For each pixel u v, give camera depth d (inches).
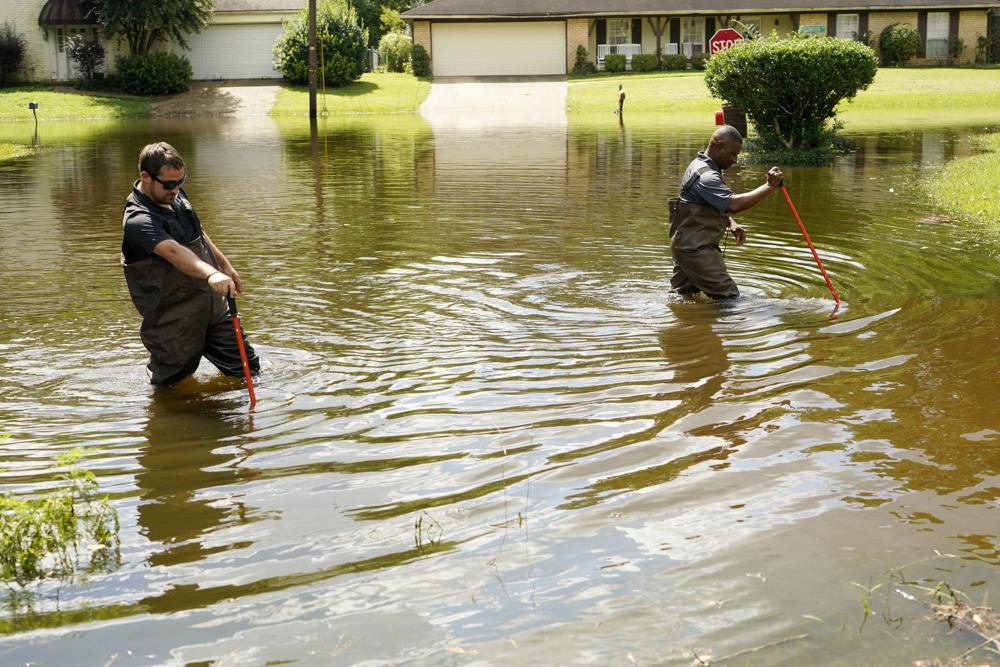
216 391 206.2
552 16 1824.6
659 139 884.0
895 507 144.7
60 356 231.9
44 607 122.7
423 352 230.7
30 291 298.5
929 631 112.7
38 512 140.2
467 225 419.2
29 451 174.2
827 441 170.7
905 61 1823.3
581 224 416.8
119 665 110.5
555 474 159.5
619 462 163.9
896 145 798.5
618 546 134.8
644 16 1822.1
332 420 187.6
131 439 179.8
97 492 156.6
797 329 244.4
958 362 213.5
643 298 282.8
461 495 152.8
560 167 657.6
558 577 127.0
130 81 1654.8
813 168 663.1
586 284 301.4
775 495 149.6
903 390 196.1
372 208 477.4
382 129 1092.5
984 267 315.6
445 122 1208.8
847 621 115.2
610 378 208.2
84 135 1061.1
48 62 1744.6
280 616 119.6
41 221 449.4
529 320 258.8
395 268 328.8
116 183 608.4
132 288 206.1
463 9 1852.9
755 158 720.3
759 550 132.6
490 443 173.8
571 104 1448.1
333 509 148.9
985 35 1861.5
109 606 122.7
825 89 728.3
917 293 280.8
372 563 132.0
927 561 128.9
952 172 589.9
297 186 574.6
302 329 252.7
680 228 279.3
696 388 200.7
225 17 1803.6
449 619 118.0
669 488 152.9
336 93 1652.3
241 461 168.4
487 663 109.1
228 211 472.4
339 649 112.5
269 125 1207.6
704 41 1892.2
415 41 1871.3
